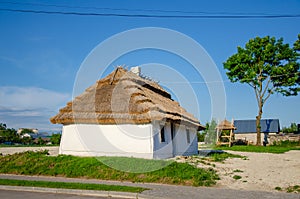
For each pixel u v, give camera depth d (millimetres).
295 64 44031
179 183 13188
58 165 16469
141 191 11359
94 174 14852
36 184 12742
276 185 12570
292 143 49531
